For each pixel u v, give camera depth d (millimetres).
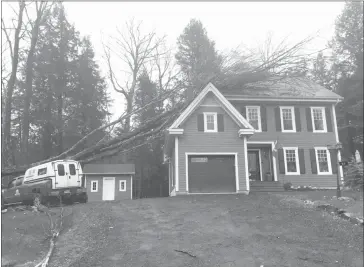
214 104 20828
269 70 20781
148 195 36281
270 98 24828
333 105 25641
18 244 10594
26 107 29312
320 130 25234
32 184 17203
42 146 33688
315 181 24062
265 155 24906
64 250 10359
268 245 11062
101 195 29297
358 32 37375
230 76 20688
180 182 19391
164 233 11930
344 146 39312
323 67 39844
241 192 19641
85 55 36625
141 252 10305
